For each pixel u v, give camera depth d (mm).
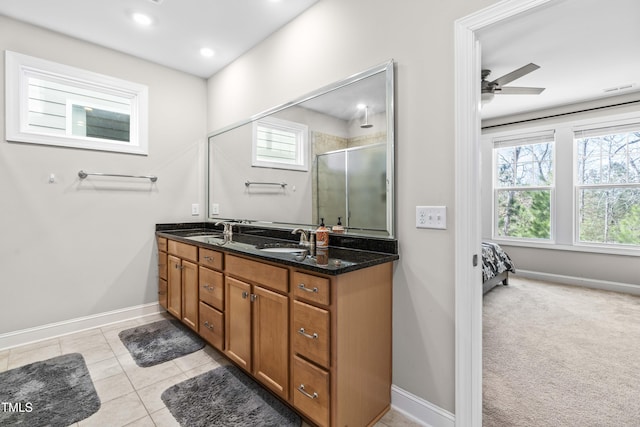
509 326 2836
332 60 2037
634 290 3814
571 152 4234
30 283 2455
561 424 1565
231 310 1965
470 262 1420
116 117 2939
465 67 1421
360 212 1858
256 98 2723
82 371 2018
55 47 2525
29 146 2438
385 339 1640
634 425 1562
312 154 2182
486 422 1576
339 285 1346
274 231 2535
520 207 4730
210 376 1962
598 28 2361
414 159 1608
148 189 3045
